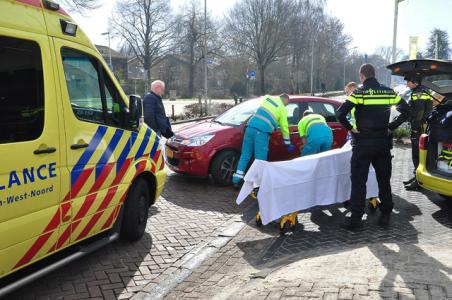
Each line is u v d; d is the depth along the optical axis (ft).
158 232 17.16
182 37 197.06
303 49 171.94
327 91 224.53
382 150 16.70
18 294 12.09
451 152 18.39
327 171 18.19
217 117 27.68
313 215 19.21
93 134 13.00
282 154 25.23
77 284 12.75
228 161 24.41
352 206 16.96
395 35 63.46
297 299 10.40
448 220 18.12
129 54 199.72
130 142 15.12
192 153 23.86
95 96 13.34
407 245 14.43
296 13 160.86
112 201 14.02
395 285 10.75
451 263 12.26
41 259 11.51
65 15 12.35
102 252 15.06
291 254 14.78
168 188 24.08
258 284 11.63
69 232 12.23
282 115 22.15
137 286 12.73
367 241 15.70
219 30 186.39
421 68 17.58
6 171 9.87
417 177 19.76
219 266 14.05
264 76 172.65
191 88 215.31
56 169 11.42
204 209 20.30
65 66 12.00
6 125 9.97
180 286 12.74
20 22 10.52
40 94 10.96
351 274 11.63
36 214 10.85
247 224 18.16
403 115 16.62
